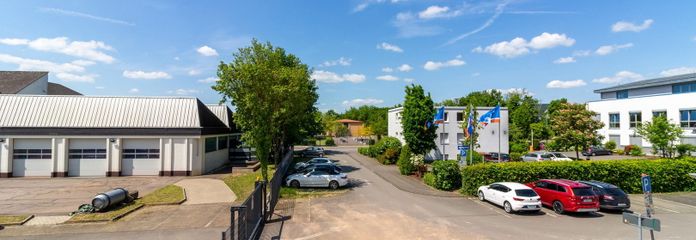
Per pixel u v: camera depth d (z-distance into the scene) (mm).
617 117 46375
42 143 27484
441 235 13641
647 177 10641
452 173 22703
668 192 22562
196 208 17766
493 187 18703
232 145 38812
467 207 18234
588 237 13547
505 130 39531
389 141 40719
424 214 16766
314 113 41250
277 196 19938
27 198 19766
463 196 20891
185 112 29453
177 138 28359
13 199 19500
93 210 16500
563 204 16766
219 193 21328
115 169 27734
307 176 23250
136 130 27891
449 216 16438
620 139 45719
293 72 23922
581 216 16625
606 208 17109
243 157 38750
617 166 21984
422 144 28609
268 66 24344
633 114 44031
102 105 28969
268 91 21391
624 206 17031
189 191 21875
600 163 21844
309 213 16906
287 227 14594
